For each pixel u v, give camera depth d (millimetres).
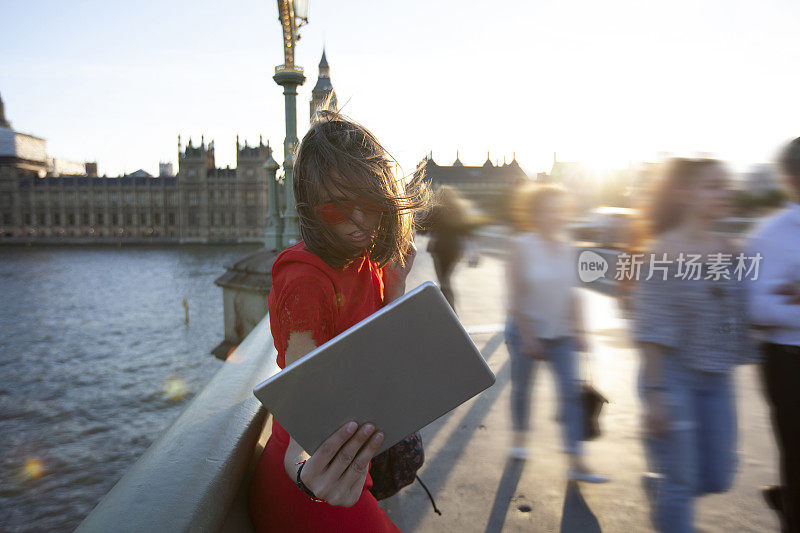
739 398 2457
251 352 1877
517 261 2109
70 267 77875
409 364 713
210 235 122250
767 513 1877
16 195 124250
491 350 4078
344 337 687
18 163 126438
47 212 124625
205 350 27969
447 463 2420
